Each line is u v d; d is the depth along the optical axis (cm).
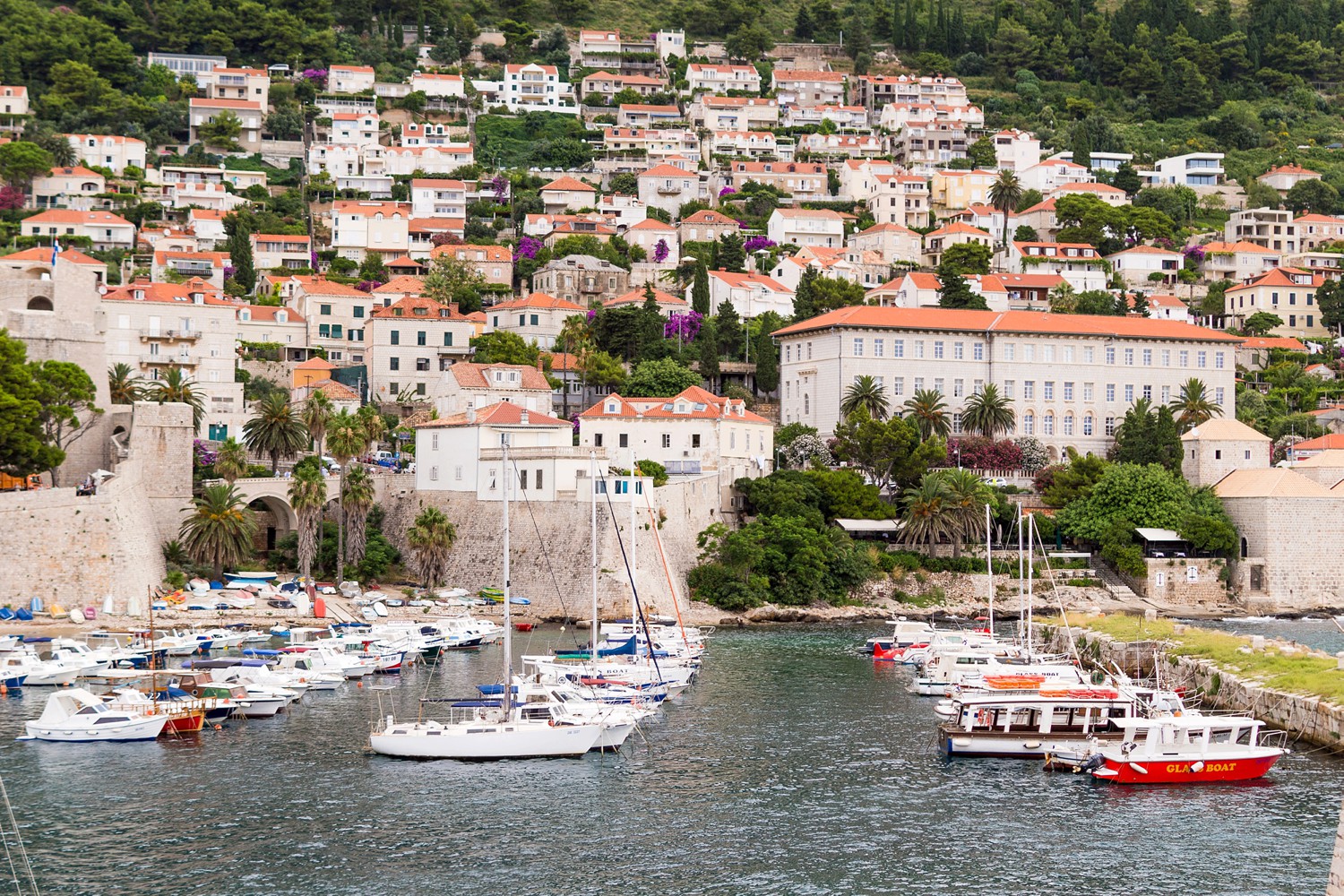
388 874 9012
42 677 14662
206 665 14912
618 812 10362
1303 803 10562
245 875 8938
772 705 14362
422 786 11019
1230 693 13588
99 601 17762
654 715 13775
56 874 8919
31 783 10931
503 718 12206
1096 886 8850
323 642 16250
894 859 9338
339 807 10400
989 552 18050
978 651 15925
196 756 11875
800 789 11000
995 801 10669
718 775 11431
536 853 9412
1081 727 12250
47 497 17700
